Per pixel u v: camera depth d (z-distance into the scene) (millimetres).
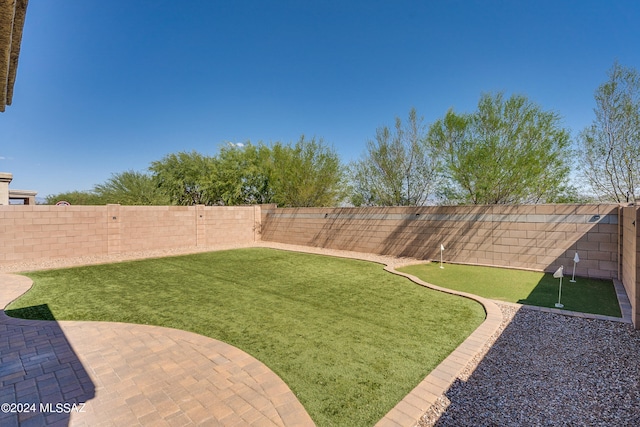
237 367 3668
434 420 2674
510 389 3152
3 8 2051
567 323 4961
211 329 4898
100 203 23969
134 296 6836
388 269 9688
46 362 3811
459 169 13711
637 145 11422
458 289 7336
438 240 11172
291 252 13820
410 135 15734
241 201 23625
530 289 7160
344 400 2992
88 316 5520
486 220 10070
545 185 12430
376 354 3994
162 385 3291
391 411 2801
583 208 8375
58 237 11789
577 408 2818
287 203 21531
